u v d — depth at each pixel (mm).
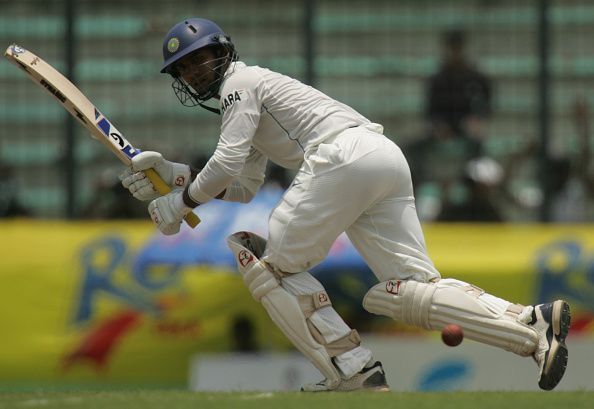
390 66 36125
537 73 35281
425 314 17422
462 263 31812
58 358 30859
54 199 35125
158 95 35500
